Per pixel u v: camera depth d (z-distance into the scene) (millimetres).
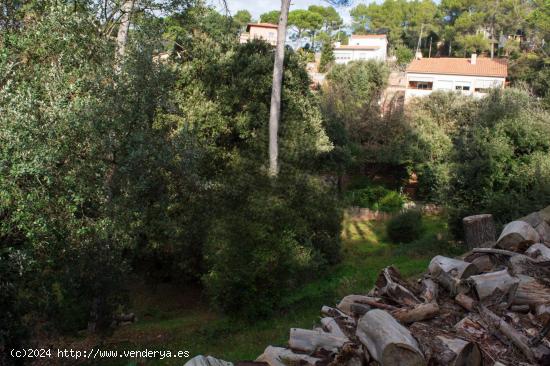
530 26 49344
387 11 71000
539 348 3363
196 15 15398
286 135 16984
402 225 20344
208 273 12711
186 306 14305
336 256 15828
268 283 11742
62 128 7770
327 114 25406
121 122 8758
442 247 18109
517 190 17297
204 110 15180
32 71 8602
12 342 7660
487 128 18469
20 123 7180
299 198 13273
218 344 10500
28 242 7613
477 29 58406
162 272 14250
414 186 29656
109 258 8578
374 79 38750
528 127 18219
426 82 45125
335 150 23797
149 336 11484
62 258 8109
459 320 3797
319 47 64938
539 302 3906
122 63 9578
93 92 8867
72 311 8750
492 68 44406
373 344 3152
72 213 7910
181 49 17609
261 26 51531
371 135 29609
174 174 10414
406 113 30969
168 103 10148
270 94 17422
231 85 17000
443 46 65750
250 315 11672
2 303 7344
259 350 9539
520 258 4445
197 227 12086
